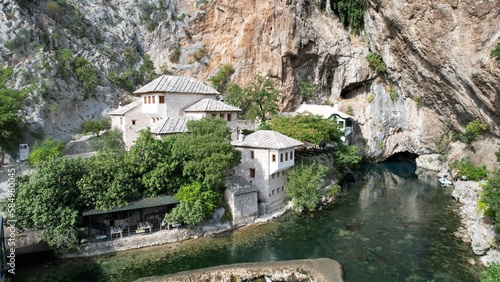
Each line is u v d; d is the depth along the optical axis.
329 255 27.81
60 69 55.06
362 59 71.69
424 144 64.94
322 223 35.03
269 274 24.80
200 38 77.81
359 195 46.34
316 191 39.81
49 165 27.17
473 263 26.06
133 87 67.69
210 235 31.58
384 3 52.81
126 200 29.67
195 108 43.94
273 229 33.28
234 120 46.00
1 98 39.09
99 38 70.81
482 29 38.41
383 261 26.75
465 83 45.00
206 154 31.97
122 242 28.38
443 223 34.94
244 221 34.25
